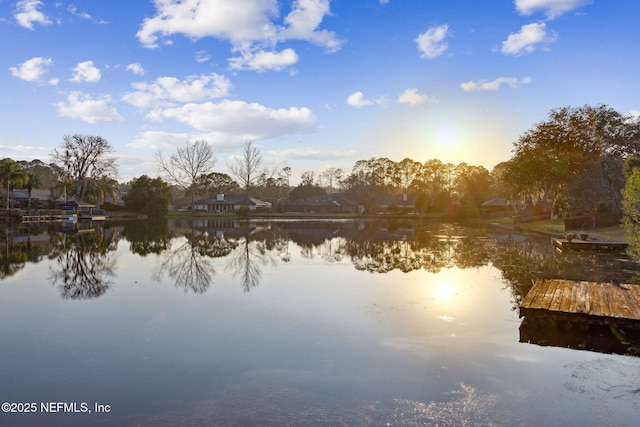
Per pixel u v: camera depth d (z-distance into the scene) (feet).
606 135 137.80
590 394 20.66
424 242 96.94
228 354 25.46
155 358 24.89
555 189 142.72
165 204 227.40
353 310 35.45
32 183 198.49
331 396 20.24
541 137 145.18
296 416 18.47
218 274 53.42
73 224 155.94
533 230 134.00
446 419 18.28
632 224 44.80
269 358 24.84
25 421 18.16
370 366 23.71
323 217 255.91
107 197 280.51
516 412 18.93
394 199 327.47
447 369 23.40
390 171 403.54
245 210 247.70
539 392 20.81
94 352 25.81
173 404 19.53
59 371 23.08
